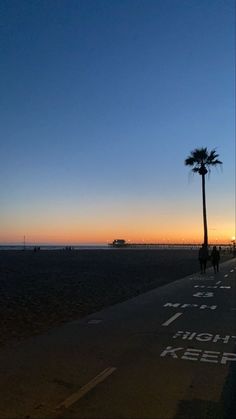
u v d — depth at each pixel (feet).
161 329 38.27
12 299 61.41
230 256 278.87
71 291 72.64
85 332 36.88
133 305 54.54
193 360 27.96
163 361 27.61
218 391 22.15
